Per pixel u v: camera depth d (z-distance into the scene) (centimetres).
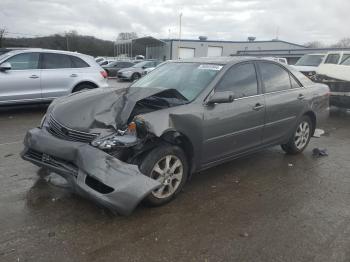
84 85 973
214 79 448
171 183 398
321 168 541
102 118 386
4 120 828
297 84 577
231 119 450
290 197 431
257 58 519
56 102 456
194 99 423
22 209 372
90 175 337
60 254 301
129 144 354
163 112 384
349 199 431
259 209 396
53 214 364
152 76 522
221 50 5578
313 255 312
